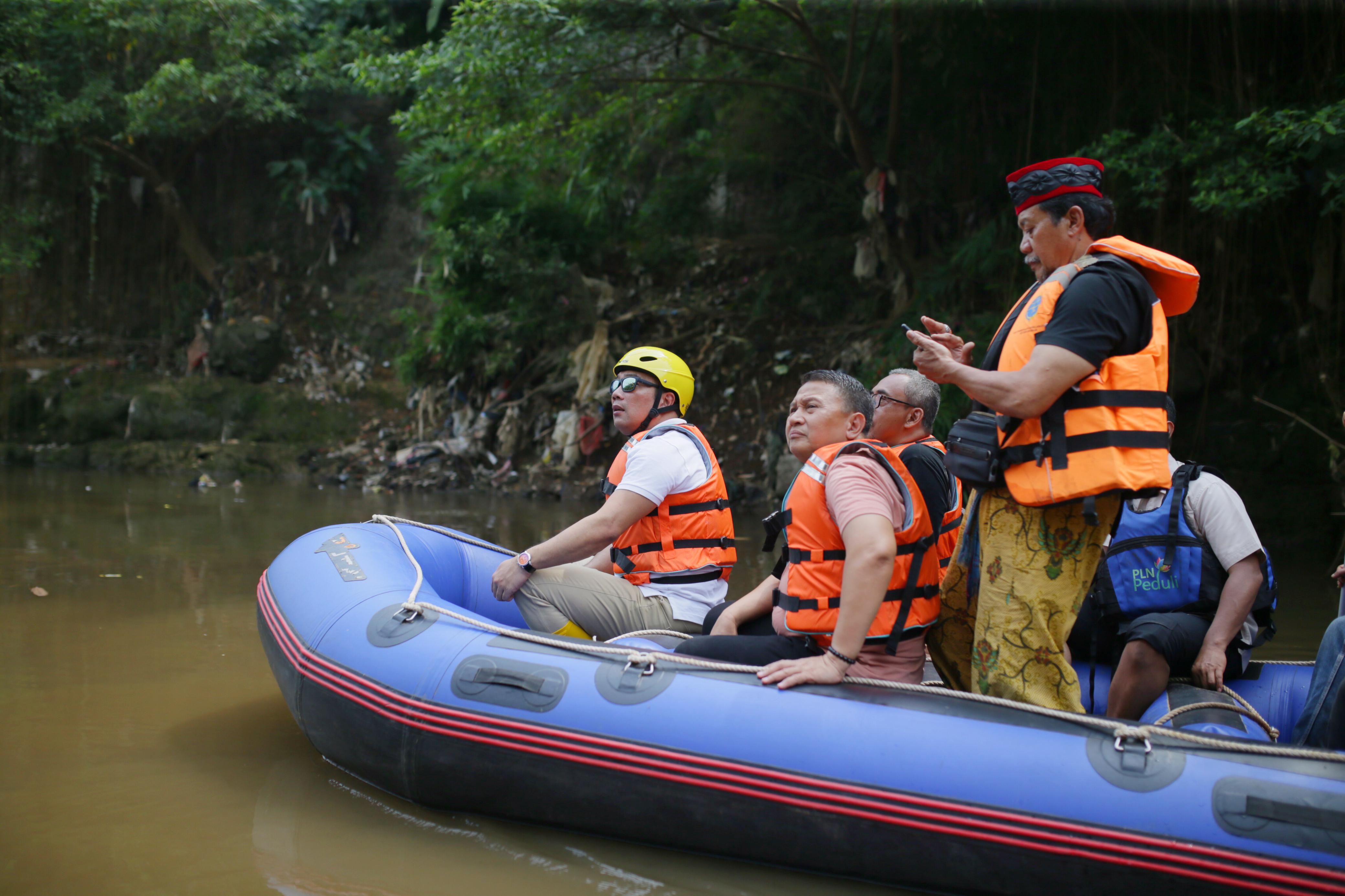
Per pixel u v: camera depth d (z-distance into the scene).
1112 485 2.09
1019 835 2.10
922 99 11.08
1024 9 9.52
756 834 2.29
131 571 5.70
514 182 12.27
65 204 14.95
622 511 2.97
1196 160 7.86
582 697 2.46
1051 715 2.22
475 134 11.13
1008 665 2.29
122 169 15.53
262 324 14.59
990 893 2.15
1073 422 2.14
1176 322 9.31
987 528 2.35
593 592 3.02
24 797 2.61
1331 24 8.12
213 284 15.59
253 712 3.37
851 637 2.30
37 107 13.42
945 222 11.26
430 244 15.30
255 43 14.30
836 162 12.41
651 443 3.03
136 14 13.33
